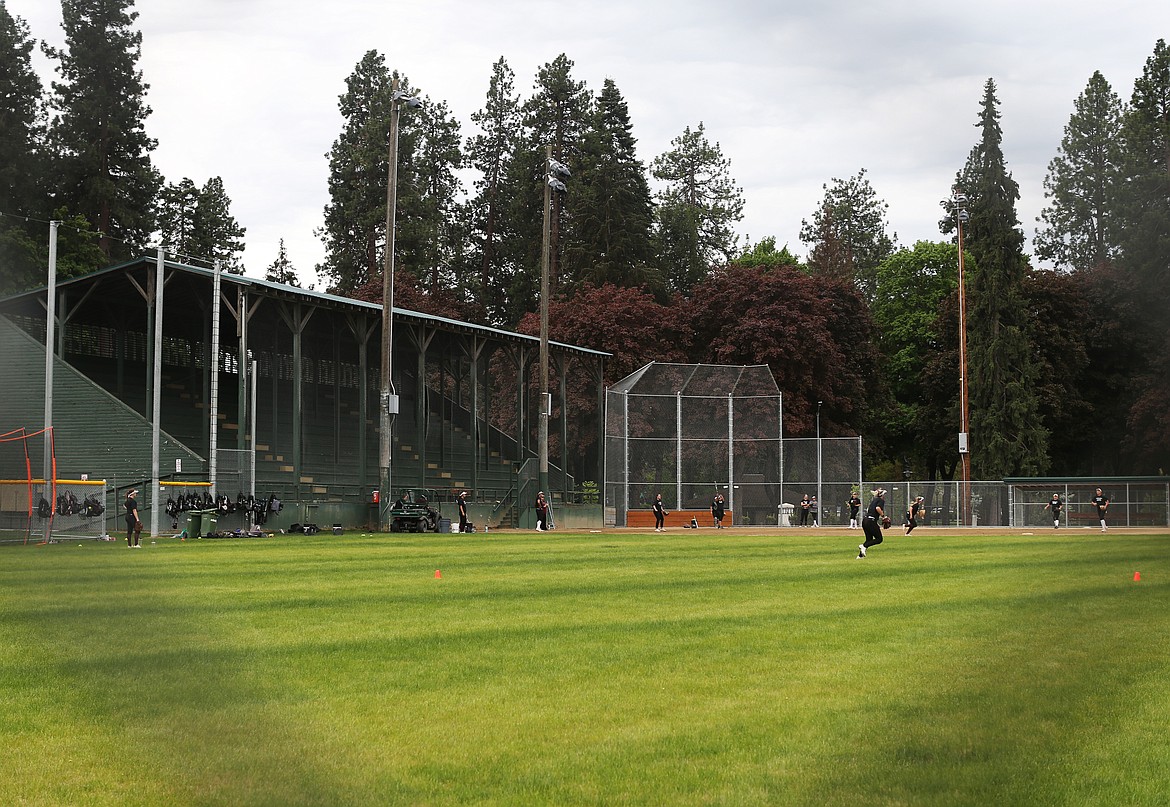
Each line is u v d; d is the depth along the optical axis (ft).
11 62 253.44
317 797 22.91
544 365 177.58
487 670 36.52
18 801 22.77
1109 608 46.96
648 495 188.65
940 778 24.12
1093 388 259.60
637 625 46.91
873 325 268.82
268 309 183.01
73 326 189.98
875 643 41.55
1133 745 26.40
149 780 24.00
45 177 261.24
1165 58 268.21
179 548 104.88
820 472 191.93
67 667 36.09
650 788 23.67
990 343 233.14
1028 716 28.99
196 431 183.21
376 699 32.04
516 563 84.43
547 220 179.63
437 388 239.91
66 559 77.71
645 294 263.29
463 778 24.36
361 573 73.77
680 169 380.37
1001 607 50.70
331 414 208.64
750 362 241.76
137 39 279.49
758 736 27.78
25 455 139.95
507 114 347.15
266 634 43.78
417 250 316.40
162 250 128.88
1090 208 297.12
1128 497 186.09
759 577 71.10
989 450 232.12
